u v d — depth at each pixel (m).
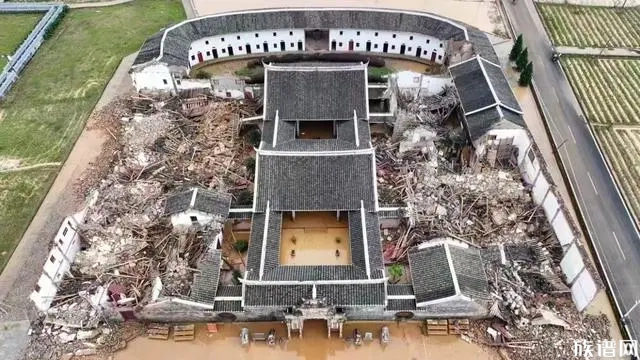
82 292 48.34
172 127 66.12
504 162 61.84
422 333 47.06
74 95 73.88
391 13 78.19
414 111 65.62
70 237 50.84
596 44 84.44
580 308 47.03
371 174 53.31
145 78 70.00
